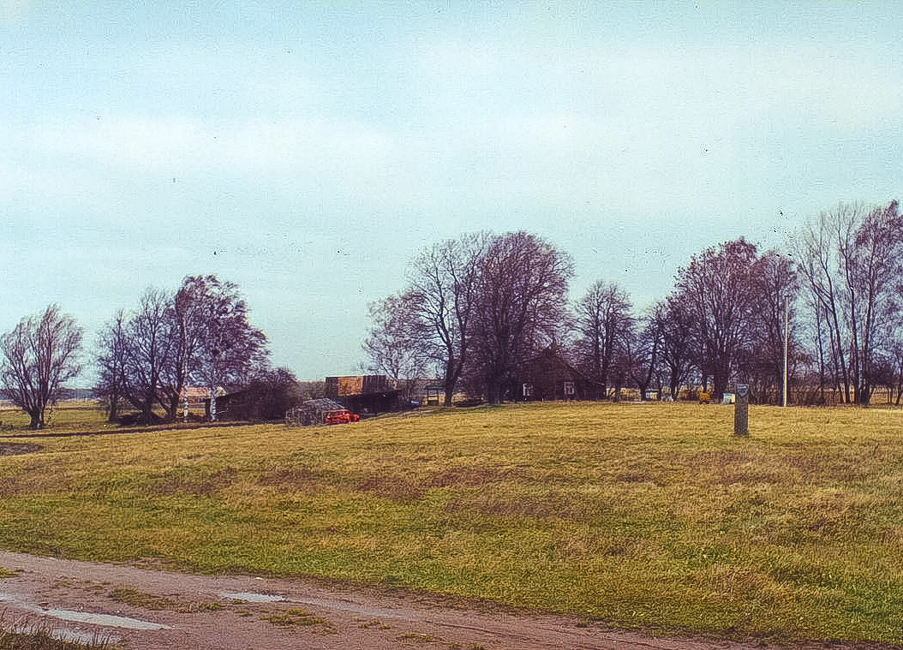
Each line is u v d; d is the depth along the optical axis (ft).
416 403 315.17
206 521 78.79
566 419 160.66
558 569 56.54
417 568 57.98
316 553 63.41
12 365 285.43
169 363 290.76
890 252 242.37
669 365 316.60
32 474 115.44
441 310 283.79
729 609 46.55
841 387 257.55
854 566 53.88
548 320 266.98
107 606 47.26
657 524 68.69
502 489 86.79
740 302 269.03
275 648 38.19
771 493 77.30
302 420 223.92
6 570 58.49
